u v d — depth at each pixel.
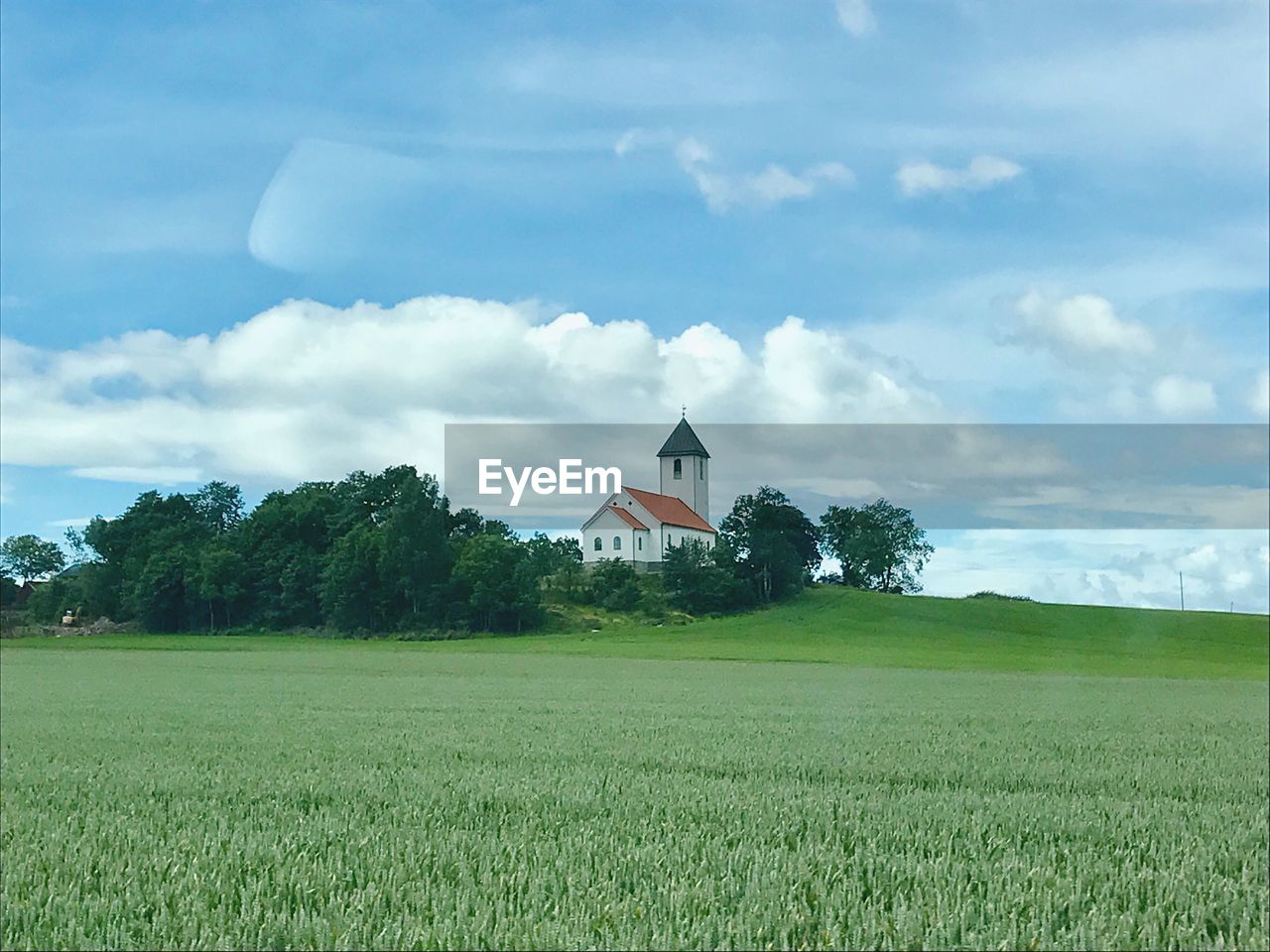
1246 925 7.28
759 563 134.38
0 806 12.67
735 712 30.20
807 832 10.67
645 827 10.89
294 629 121.38
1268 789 15.24
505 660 71.38
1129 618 127.19
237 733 22.95
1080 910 7.61
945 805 12.65
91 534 140.88
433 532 121.75
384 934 6.79
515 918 7.11
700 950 6.57
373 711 30.28
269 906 7.52
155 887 8.11
